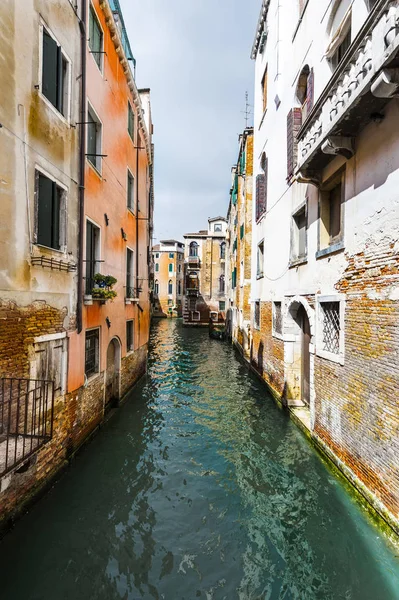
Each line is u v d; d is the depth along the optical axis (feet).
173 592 12.94
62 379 20.61
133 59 40.83
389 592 12.50
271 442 25.30
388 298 15.15
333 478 19.77
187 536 15.79
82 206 23.08
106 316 28.84
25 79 16.78
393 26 12.15
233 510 17.63
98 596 12.71
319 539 15.35
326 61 23.39
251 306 51.60
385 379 15.20
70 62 21.79
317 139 19.79
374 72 13.32
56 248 20.15
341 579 13.33
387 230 15.34
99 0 27.43
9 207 15.64
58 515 17.01
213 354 68.59
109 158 30.40
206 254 136.87
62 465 20.21
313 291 24.41
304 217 28.89
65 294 20.92
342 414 19.33
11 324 15.80
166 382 44.50
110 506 17.84
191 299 136.05
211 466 22.08
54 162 19.70
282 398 32.22
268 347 38.99
